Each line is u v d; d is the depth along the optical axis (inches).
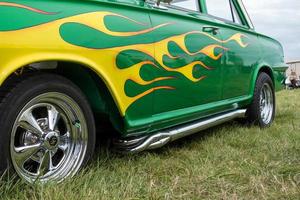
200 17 151.3
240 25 193.9
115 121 115.4
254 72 194.2
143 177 110.9
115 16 110.4
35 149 95.8
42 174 97.2
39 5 91.5
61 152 104.5
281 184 110.0
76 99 102.0
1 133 87.0
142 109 119.2
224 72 164.4
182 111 137.5
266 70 213.0
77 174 103.5
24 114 92.2
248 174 117.4
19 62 85.9
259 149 148.4
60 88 97.7
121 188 100.0
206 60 149.5
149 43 120.5
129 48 113.0
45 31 91.0
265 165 126.3
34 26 89.1
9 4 85.8
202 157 134.8
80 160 105.0
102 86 108.5
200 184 109.0
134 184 103.0
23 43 86.4
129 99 114.0
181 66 134.3
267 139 165.2
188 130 142.6
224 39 165.6
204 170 119.6
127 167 118.1
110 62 107.4
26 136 94.3
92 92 111.3
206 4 165.6
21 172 94.1
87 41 100.8
